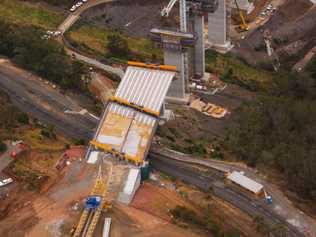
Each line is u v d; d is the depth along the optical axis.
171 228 147.38
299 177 163.75
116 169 166.88
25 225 148.62
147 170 167.62
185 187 166.00
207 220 147.75
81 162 171.00
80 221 147.38
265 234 147.00
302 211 155.62
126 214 151.62
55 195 158.62
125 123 180.00
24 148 173.00
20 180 162.25
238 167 175.25
